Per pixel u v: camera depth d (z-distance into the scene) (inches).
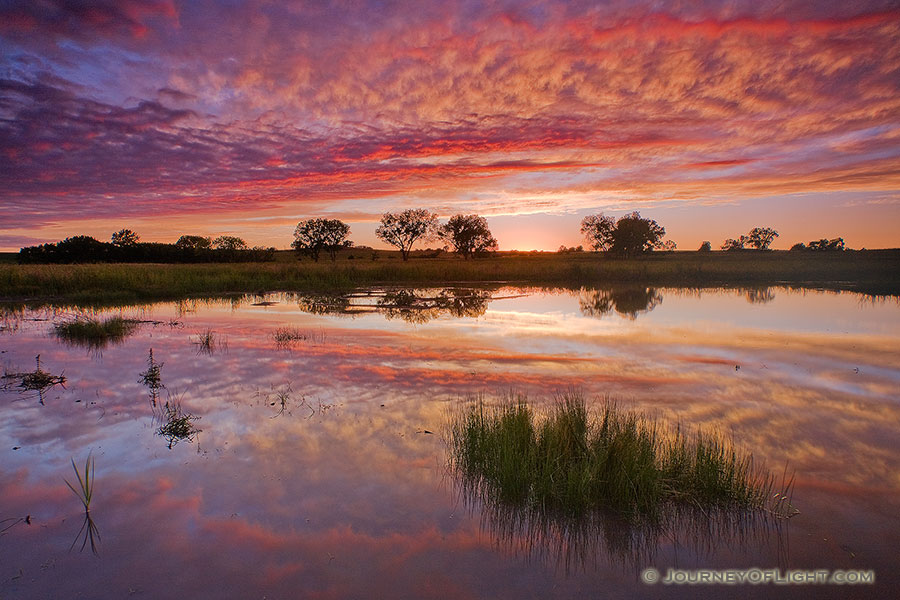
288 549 139.9
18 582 125.4
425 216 2829.7
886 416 239.3
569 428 196.1
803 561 136.1
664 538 147.1
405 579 128.5
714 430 221.0
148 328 487.8
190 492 168.9
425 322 535.2
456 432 217.0
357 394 272.4
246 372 316.5
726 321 538.6
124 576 128.3
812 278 1190.3
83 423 228.2
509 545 143.5
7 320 540.4
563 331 472.7
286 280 1020.5
